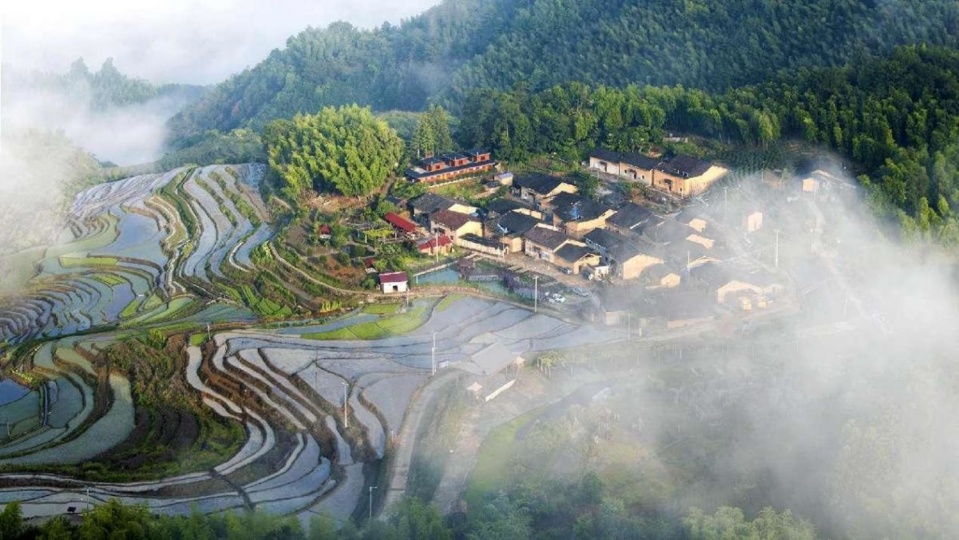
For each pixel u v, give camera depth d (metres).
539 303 167.50
